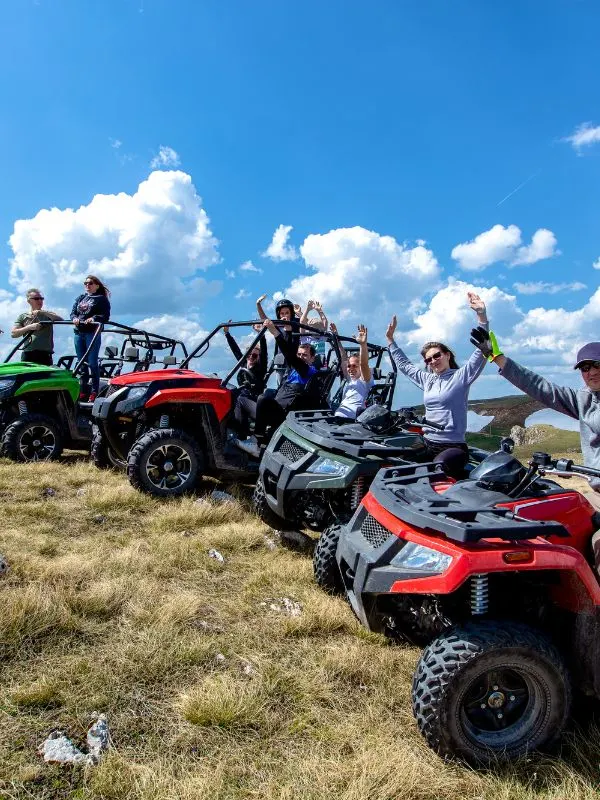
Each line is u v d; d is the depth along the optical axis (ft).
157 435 20.25
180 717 9.34
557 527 9.07
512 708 8.97
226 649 11.35
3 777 7.80
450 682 8.36
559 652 8.84
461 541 8.65
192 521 18.28
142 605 12.51
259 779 8.24
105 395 23.47
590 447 11.77
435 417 16.52
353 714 9.82
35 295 29.55
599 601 8.95
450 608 9.98
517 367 12.82
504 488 10.40
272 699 9.96
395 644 12.13
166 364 25.26
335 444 15.31
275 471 16.52
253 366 24.67
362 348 23.38
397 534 9.89
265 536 17.80
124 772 8.11
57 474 22.65
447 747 8.47
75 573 13.52
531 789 8.30
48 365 29.43
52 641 10.89
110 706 9.41
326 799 7.91
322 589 14.33
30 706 9.18
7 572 13.21
